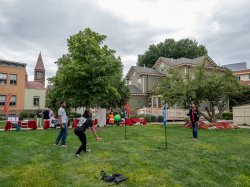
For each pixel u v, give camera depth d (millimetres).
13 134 14570
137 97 41000
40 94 44688
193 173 5934
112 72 17062
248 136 13570
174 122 29188
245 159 7535
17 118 18891
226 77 20234
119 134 14172
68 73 16047
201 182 5273
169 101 20047
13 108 39781
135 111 35438
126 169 6320
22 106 40688
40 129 18781
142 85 41688
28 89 43625
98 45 17234
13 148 9391
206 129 17969
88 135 13555
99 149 9086
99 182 5293
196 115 12188
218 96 20516
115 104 31484
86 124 8156
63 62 17828
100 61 16047
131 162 7035
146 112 32219
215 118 21438
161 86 22016
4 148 9383
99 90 16312
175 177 5660
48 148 9344
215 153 8438
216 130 17359
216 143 10773
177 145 10109
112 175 5590
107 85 16656
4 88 39094
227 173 6016
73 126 19344
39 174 5852
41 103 44562
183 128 18797
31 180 5375
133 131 16000
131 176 5668
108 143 10555
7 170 6227
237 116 24438
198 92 20125
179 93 19578
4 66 39219
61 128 9898
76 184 5121
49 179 5461
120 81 31312
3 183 5184
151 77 42344
